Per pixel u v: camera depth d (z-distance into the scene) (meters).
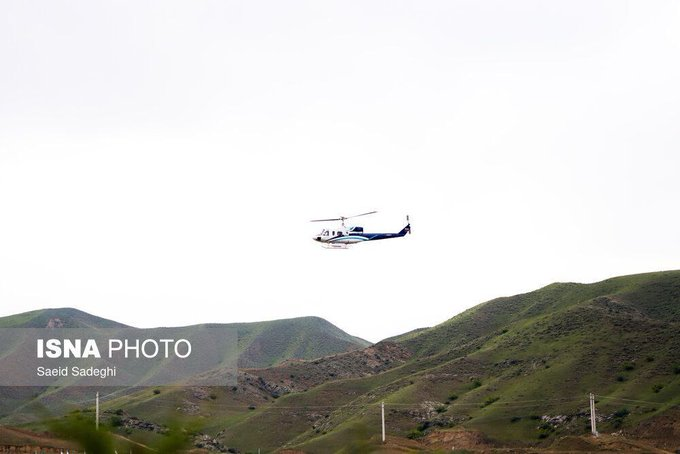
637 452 89.25
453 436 110.88
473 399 128.25
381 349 199.38
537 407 117.88
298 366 187.00
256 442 129.75
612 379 120.12
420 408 128.38
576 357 129.75
